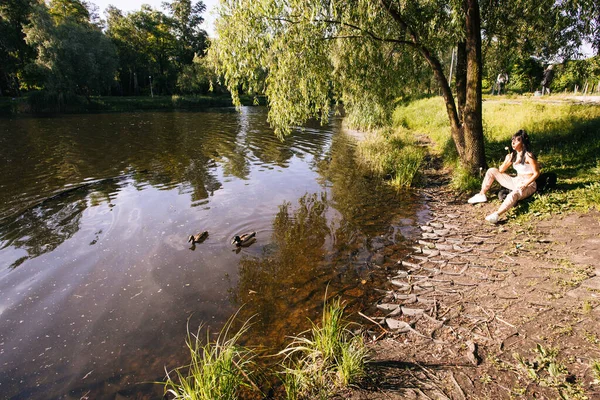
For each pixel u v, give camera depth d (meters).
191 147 16.67
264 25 7.77
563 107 14.19
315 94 9.27
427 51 8.77
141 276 5.39
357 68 10.19
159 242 6.55
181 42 70.19
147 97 55.69
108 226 7.32
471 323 3.68
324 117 10.11
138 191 9.74
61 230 7.14
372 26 8.80
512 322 3.56
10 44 42.72
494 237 5.74
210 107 51.09
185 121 29.28
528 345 3.19
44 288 5.11
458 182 8.98
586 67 10.48
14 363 3.73
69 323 4.34
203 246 6.37
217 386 2.94
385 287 4.77
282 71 8.17
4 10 42.38
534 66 27.30
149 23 62.19
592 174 7.18
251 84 8.55
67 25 40.38
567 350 3.03
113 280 5.29
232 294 4.87
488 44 10.22
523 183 6.23
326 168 12.41
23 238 6.80
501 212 6.25
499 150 10.81
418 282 4.75
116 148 16.27
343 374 3.03
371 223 7.20
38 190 9.81
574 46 9.62
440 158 13.10
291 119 9.03
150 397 3.24
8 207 8.48
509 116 14.36
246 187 10.12
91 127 24.45
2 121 27.78
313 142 18.22
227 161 13.66
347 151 15.61
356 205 8.39
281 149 16.23
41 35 37.47
